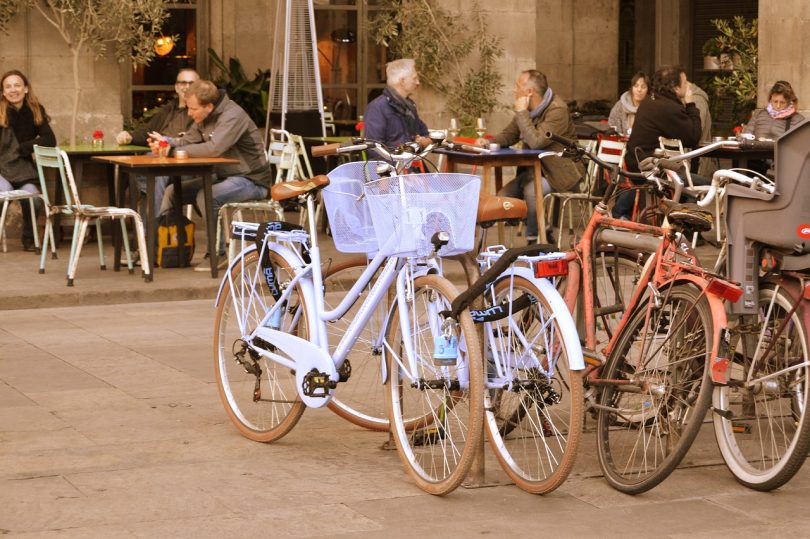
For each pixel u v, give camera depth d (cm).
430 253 591
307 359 656
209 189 1237
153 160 1245
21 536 532
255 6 2241
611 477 602
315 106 1816
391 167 598
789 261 596
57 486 606
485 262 645
